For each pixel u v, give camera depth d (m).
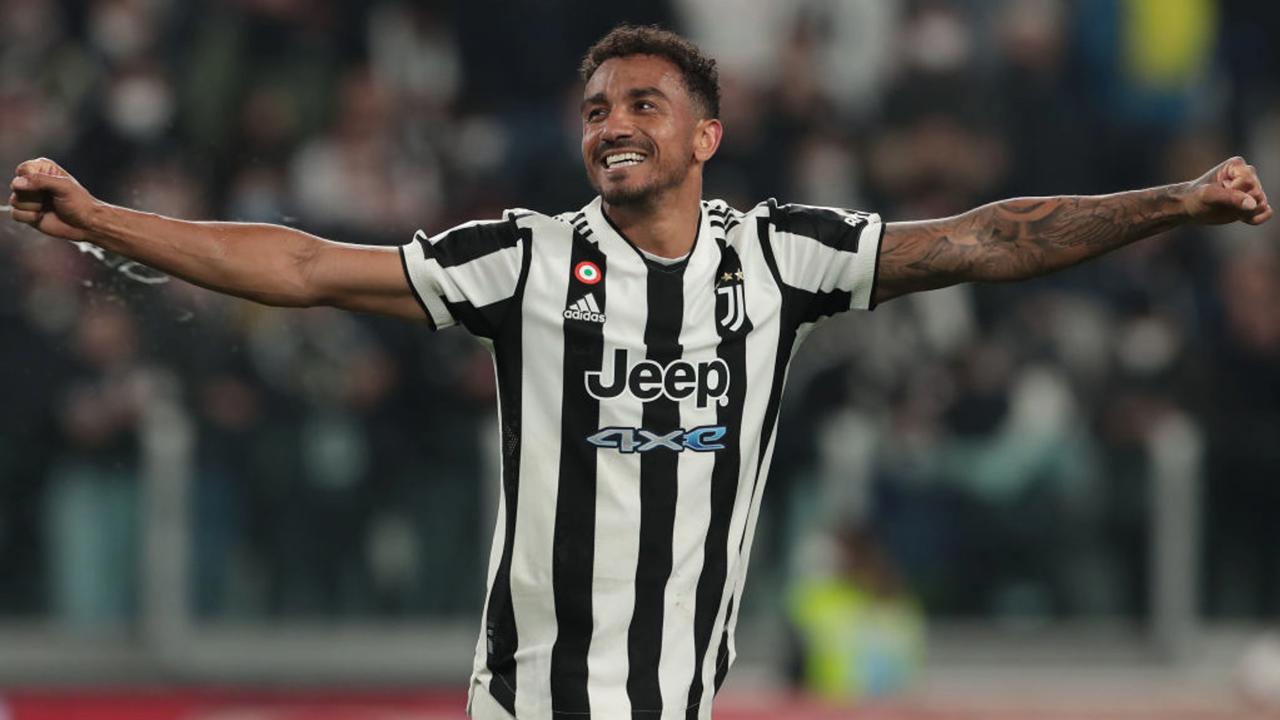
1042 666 39.09
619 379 14.84
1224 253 44.88
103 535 36.38
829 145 44.38
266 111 40.84
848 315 39.59
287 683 36.75
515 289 14.94
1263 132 49.53
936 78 45.69
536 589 14.99
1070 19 48.44
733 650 15.62
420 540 37.62
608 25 45.78
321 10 43.28
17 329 35.22
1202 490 40.28
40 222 14.39
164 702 35.81
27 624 36.19
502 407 15.17
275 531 37.06
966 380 39.62
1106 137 47.75
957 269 15.20
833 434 38.62
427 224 40.88
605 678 14.94
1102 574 39.75
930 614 39.03
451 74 44.97
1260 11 50.38
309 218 37.56
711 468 14.95
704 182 42.97
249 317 36.47
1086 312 42.06
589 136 14.88
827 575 37.25
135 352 36.03
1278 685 37.28
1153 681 39.28
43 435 35.97
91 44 40.09
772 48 50.53
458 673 37.53
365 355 37.47
